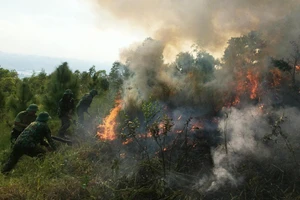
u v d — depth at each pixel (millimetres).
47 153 4887
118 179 3727
